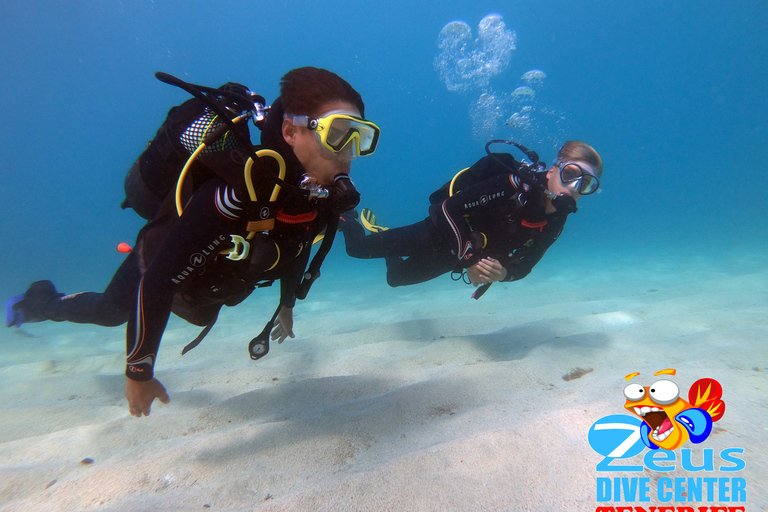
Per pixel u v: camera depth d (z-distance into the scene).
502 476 1.07
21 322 2.48
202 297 1.58
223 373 2.73
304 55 48.91
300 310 6.15
